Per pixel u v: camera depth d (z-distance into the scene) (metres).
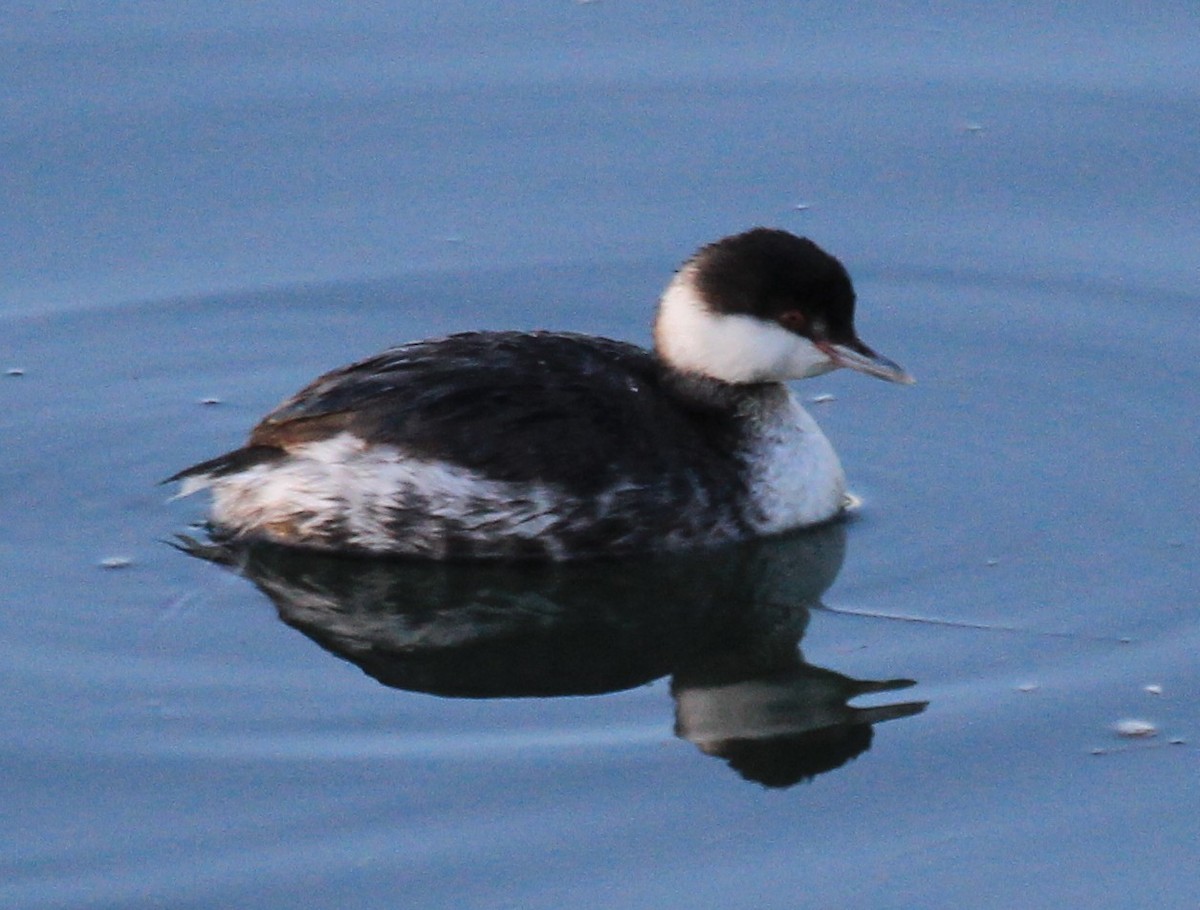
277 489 12.95
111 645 12.29
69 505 13.72
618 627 12.83
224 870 10.38
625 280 16.27
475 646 12.52
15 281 16.12
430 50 18.31
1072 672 11.94
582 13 18.75
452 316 15.95
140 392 15.08
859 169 17.19
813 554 13.27
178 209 16.81
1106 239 16.50
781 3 18.72
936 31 18.47
